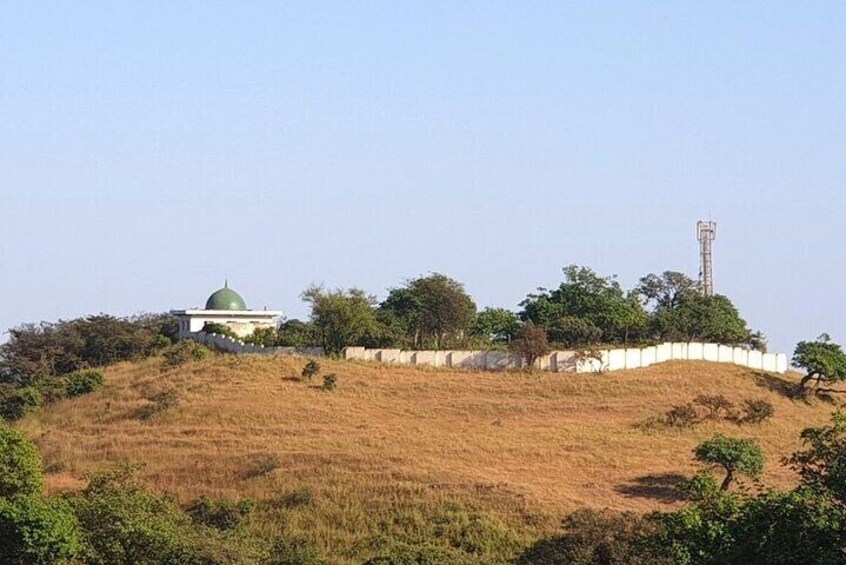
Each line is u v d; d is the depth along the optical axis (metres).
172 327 177.38
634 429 119.62
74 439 117.50
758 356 145.38
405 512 93.56
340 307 144.38
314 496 96.50
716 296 169.50
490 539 89.06
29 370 162.00
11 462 73.50
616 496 99.25
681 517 47.41
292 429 115.94
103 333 167.12
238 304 174.62
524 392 130.25
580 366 138.00
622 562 75.62
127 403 127.81
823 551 41.53
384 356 141.25
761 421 123.44
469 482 98.12
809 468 45.81
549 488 99.50
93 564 68.44
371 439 112.19
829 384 142.12
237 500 97.69
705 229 180.38
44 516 66.00
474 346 153.00
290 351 145.00
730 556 43.66
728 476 99.25
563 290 165.88
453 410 124.50
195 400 123.94
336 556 87.06
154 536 69.50
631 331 160.25
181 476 104.62
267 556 77.31
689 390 132.75
